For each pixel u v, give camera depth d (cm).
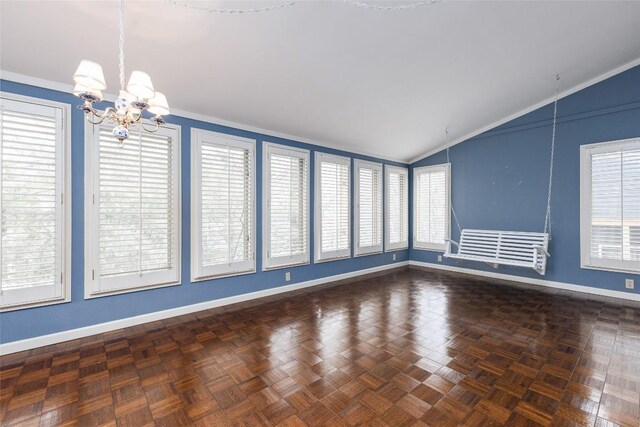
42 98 260
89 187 281
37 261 257
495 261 435
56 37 219
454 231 554
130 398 190
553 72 366
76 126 275
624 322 306
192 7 205
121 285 297
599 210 398
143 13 206
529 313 337
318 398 189
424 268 589
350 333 287
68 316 272
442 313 340
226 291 373
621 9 263
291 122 400
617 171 383
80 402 186
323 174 480
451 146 554
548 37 293
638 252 370
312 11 223
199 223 348
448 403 183
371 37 260
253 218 394
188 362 234
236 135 383
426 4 230
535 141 453
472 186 526
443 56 302
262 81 305
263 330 295
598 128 396
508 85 382
